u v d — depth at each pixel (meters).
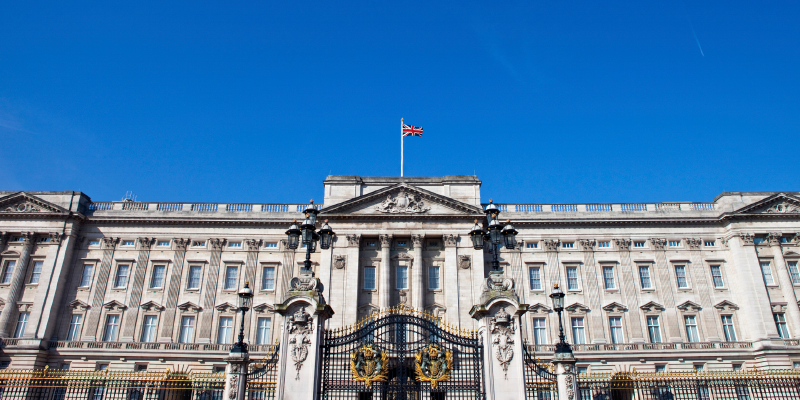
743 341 56.12
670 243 61.78
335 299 56.31
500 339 22.67
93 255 60.91
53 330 57.09
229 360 24.17
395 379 23.14
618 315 58.34
